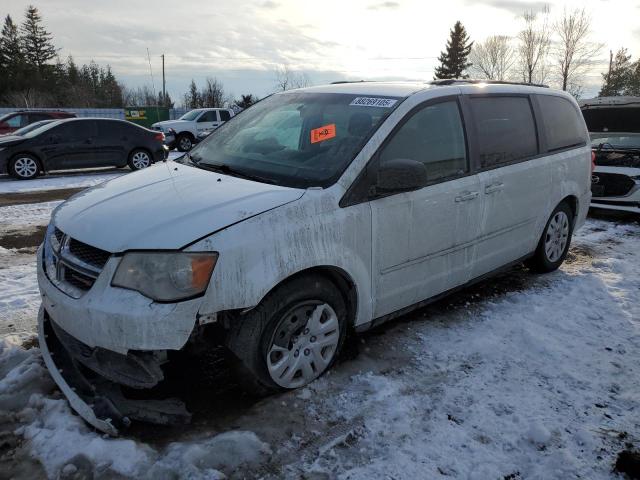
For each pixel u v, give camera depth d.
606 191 7.70
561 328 4.04
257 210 2.78
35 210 8.48
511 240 4.45
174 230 2.61
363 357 3.51
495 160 4.13
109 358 2.64
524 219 4.52
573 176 5.12
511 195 4.26
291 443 2.68
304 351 3.06
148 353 2.62
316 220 2.93
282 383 2.99
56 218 3.14
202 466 2.48
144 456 2.50
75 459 2.48
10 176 13.09
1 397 2.92
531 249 4.82
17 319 4.02
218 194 2.96
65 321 2.71
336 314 3.16
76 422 2.71
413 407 2.99
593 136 8.95
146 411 2.74
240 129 4.07
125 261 2.54
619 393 3.20
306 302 2.98
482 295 4.64
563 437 2.78
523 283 4.97
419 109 3.57
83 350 2.79
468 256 4.00
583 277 5.15
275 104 4.18
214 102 58.84
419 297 3.71
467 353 3.61
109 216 2.83
